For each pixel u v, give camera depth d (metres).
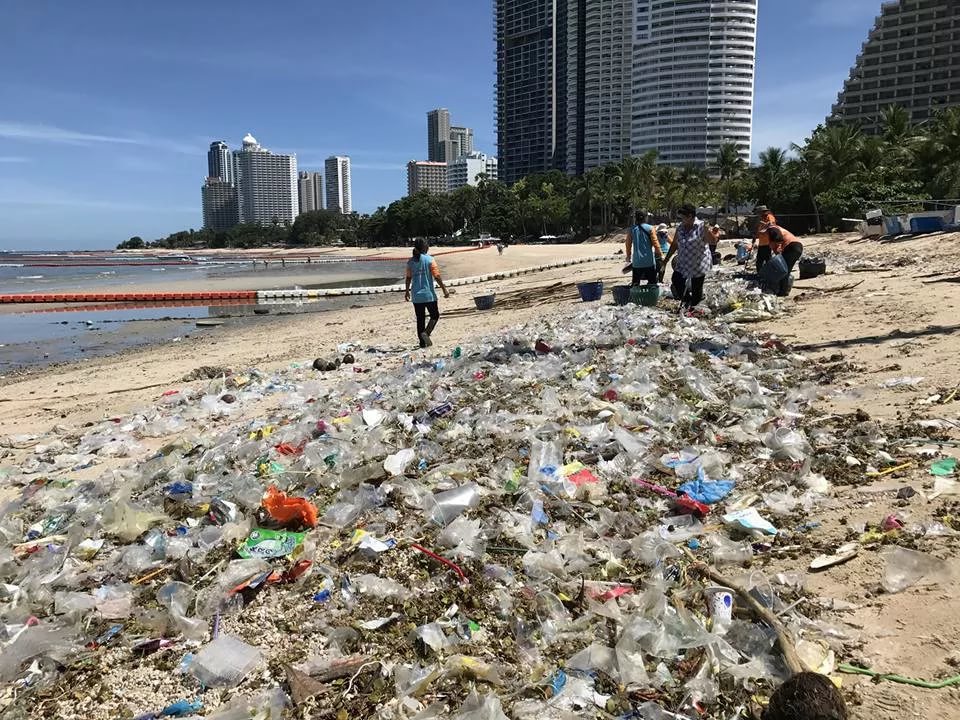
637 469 4.63
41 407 10.49
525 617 3.10
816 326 8.99
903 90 101.56
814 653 2.68
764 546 3.56
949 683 2.44
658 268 11.73
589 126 140.50
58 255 197.38
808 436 4.98
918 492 3.83
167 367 13.53
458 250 87.06
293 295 32.38
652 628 2.83
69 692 2.90
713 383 6.42
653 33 126.44
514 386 6.93
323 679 2.80
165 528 4.46
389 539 3.90
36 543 4.55
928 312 8.69
